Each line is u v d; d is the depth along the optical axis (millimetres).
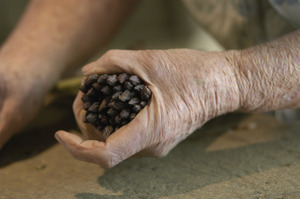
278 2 878
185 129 756
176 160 847
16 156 900
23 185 802
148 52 749
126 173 816
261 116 1016
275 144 875
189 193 757
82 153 721
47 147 929
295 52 767
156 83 737
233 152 859
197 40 2064
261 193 743
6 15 2014
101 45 1155
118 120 732
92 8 1051
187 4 1149
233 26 1012
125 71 741
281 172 784
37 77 939
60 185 795
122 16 1178
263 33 968
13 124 900
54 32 999
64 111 1156
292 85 767
